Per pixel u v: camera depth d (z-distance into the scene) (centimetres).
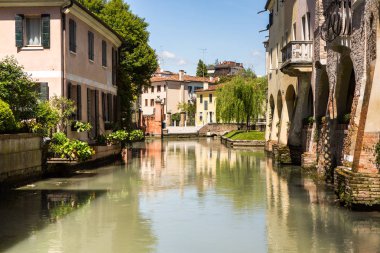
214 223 1198
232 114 5238
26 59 2211
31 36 2252
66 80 2242
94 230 1120
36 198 1527
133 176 2122
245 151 3947
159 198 1545
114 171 2317
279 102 3528
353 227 1138
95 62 2773
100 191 1678
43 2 2177
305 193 1642
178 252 959
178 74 10412
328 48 1758
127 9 4053
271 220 1224
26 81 1934
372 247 973
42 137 1947
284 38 3133
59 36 2203
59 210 1342
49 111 2008
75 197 1551
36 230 1118
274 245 999
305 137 2566
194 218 1252
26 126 1905
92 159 2498
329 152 1898
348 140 1476
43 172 1981
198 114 9506
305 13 2452
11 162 1688
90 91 2703
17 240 1034
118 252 955
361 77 1448
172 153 3688
